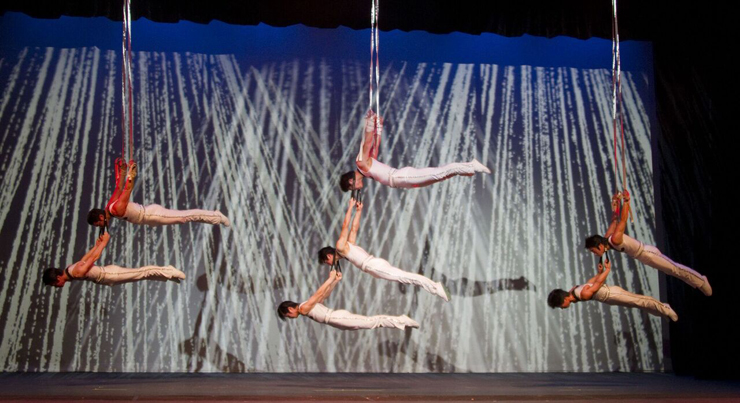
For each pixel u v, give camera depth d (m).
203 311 6.34
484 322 6.52
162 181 6.41
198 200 6.41
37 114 6.44
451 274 6.53
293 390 4.76
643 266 6.72
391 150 6.58
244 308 6.36
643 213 6.79
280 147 6.54
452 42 6.83
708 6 6.39
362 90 6.68
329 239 6.45
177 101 6.53
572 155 6.79
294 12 6.10
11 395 4.32
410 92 6.70
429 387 5.00
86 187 6.39
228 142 6.50
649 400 4.23
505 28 6.18
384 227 6.50
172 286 6.34
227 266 6.38
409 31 6.42
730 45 6.40
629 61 6.99
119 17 5.96
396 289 6.47
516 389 4.86
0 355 6.19
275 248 6.42
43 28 6.55
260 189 6.47
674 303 6.47
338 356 6.39
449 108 6.71
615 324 6.66
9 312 6.22
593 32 6.27
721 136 6.47
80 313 6.28
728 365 6.16
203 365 6.29
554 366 6.55
